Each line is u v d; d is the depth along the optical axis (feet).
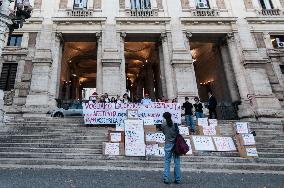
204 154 28.96
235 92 63.21
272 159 27.58
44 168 23.67
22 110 53.67
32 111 53.52
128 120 29.58
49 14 64.23
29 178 19.39
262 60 61.98
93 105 41.32
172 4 67.97
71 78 91.35
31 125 39.34
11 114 53.98
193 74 59.77
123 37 63.93
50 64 58.80
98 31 63.46
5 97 55.67
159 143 28.68
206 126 32.50
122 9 66.64
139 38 67.62
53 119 44.06
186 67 60.34
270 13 69.56
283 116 56.49
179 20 65.77
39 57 58.59
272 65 63.36
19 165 24.94
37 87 55.88
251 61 61.82
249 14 68.49
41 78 56.80
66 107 58.65
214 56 76.02
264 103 57.67
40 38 61.00
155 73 87.45
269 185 18.24
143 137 28.71
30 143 30.91
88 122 40.37
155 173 22.24
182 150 18.22
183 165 25.50
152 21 65.26
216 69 75.10
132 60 94.48
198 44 77.97
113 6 66.54
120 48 62.13
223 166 25.45
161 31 64.75
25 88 56.75
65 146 30.73
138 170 23.62
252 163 26.89
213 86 77.92
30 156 27.48
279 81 61.62
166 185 17.89
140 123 29.53
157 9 67.10
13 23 37.99
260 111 56.49
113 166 25.49
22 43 60.70
